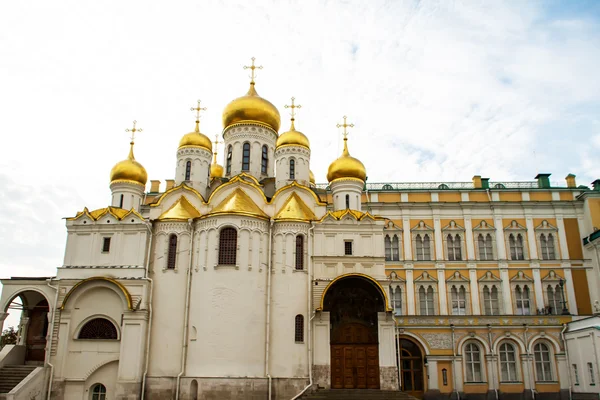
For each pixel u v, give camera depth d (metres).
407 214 60.31
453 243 59.62
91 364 39.06
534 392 50.25
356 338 40.28
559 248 58.97
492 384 50.31
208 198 48.47
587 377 47.41
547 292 57.84
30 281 41.12
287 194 46.06
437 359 51.22
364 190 61.28
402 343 52.38
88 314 40.25
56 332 39.81
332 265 41.88
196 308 39.88
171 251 42.41
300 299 40.94
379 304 40.34
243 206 41.97
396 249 59.31
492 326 51.81
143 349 39.41
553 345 51.56
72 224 42.94
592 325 47.06
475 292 57.50
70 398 38.47
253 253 40.78
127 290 40.47
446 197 61.47
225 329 38.59
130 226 42.53
